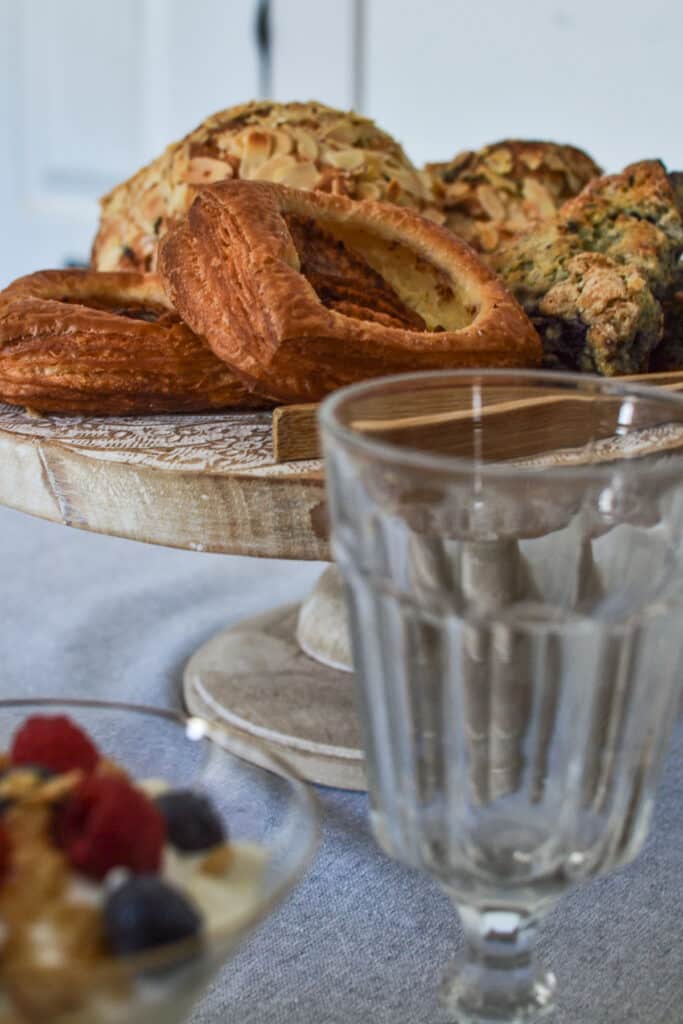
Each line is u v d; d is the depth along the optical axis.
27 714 0.46
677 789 0.60
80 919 0.38
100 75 2.18
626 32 1.61
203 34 2.05
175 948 0.37
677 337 0.75
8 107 2.31
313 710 0.67
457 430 0.53
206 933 0.38
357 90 1.95
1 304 0.69
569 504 0.43
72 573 0.86
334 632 0.72
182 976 0.37
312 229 0.69
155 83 2.13
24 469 0.62
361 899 0.54
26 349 0.65
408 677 0.43
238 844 0.42
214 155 0.81
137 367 0.65
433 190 0.87
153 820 0.39
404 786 0.44
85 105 2.22
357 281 0.69
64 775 0.41
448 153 1.88
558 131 1.74
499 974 0.45
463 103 1.84
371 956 0.51
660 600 0.43
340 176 0.80
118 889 0.38
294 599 0.84
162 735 0.45
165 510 0.58
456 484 0.41
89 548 0.92
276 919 0.53
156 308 0.74
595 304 0.69
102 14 2.13
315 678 0.70
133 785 0.41
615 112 1.66
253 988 0.50
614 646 0.42
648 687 0.43
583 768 0.43
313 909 0.53
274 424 0.59
